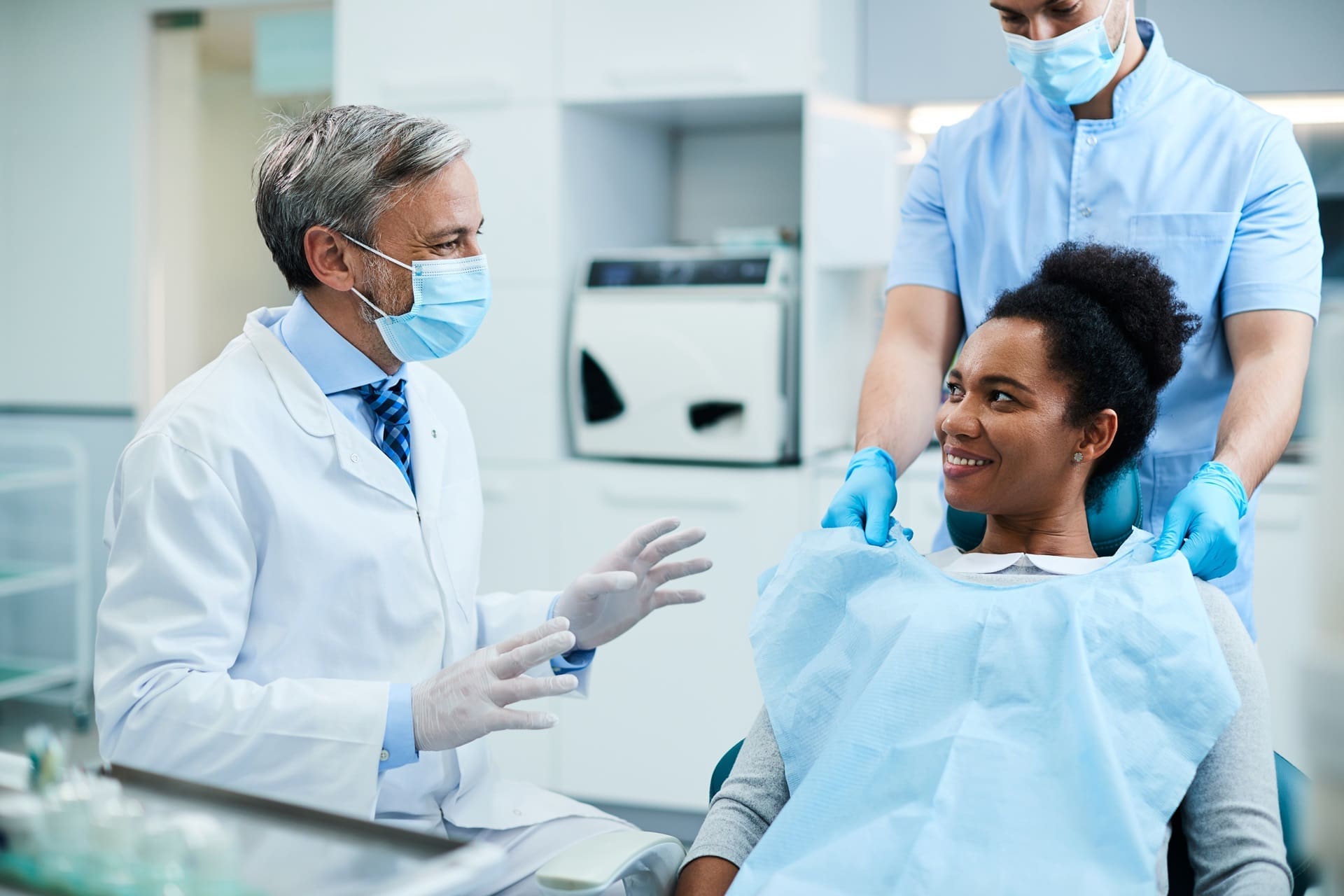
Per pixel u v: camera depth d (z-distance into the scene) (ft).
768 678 4.22
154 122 12.55
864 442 5.33
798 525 9.32
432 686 4.02
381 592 4.47
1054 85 5.06
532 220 9.85
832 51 9.32
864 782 3.74
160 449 4.21
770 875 3.64
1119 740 3.60
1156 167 5.23
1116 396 4.04
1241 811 3.53
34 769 3.31
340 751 3.98
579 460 10.02
